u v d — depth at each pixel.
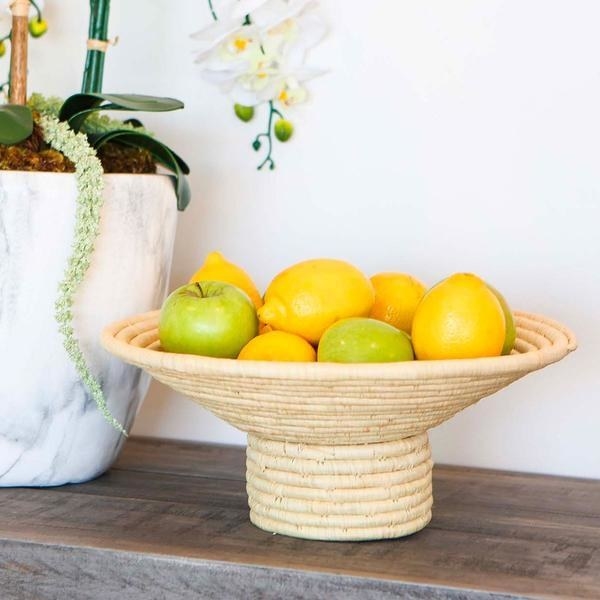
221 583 0.82
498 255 1.13
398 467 0.87
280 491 0.88
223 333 0.85
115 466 1.14
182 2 1.20
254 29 1.14
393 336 0.83
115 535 0.89
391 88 1.14
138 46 1.22
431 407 0.80
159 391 1.26
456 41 1.11
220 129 1.21
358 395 0.76
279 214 1.20
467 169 1.13
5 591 0.88
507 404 1.15
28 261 0.93
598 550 0.86
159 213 1.02
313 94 1.17
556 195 1.10
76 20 1.25
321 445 0.86
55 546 0.86
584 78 1.08
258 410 0.81
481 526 0.93
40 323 0.95
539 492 1.05
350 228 1.17
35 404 0.98
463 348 0.82
